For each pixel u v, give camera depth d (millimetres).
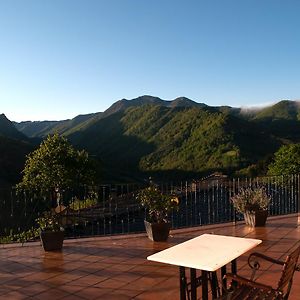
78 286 4902
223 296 3158
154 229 7039
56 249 6629
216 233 7676
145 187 8062
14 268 5691
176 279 5031
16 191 9625
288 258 3020
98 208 10797
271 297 3104
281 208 10094
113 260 5984
